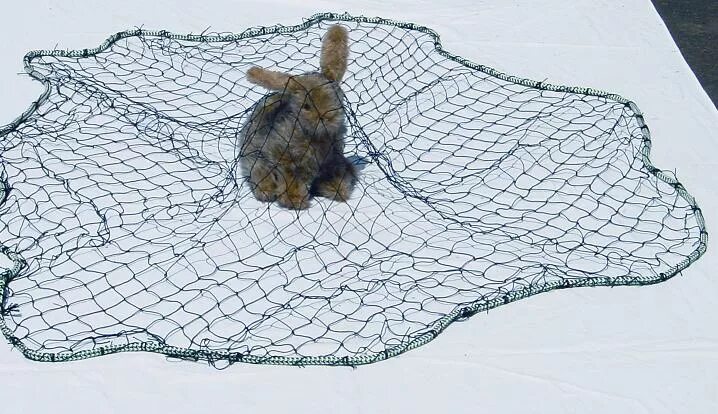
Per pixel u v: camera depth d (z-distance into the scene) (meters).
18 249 2.17
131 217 2.26
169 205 2.30
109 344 1.99
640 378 1.98
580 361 2.00
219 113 2.59
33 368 1.94
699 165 2.49
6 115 2.54
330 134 2.19
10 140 2.45
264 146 2.21
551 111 2.64
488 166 2.45
